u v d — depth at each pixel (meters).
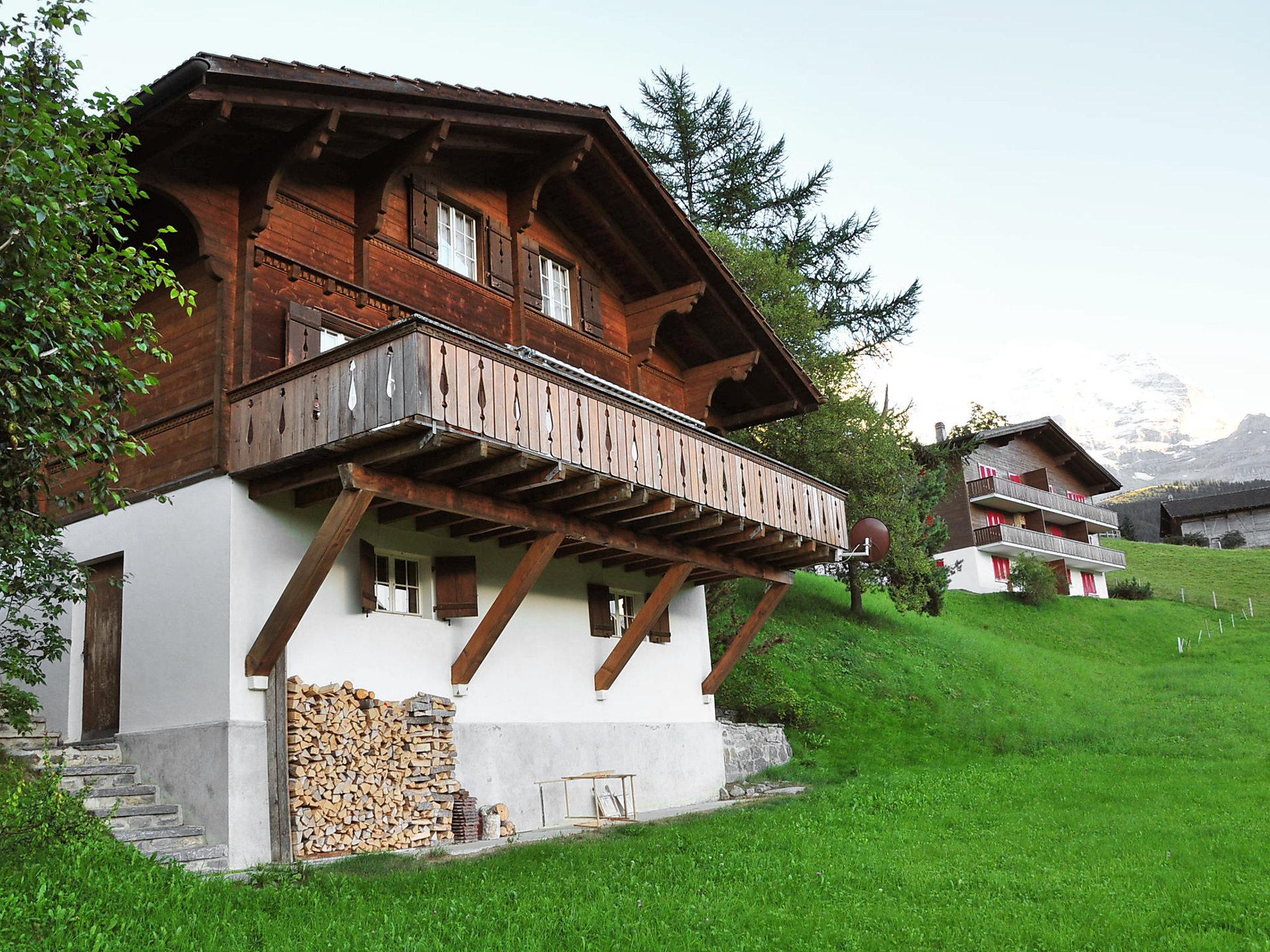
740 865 10.38
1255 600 47.44
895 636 29.89
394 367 10.31
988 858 11.02
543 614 15.12
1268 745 20.36
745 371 19.05
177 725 11.26
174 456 11.93
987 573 45.47
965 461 42.78
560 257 17.00
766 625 27.53
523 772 14.05
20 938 6.78
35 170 7.88
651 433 13.66
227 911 7.98
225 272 11.80
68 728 12.54
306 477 11.09
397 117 12.59
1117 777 17.30
